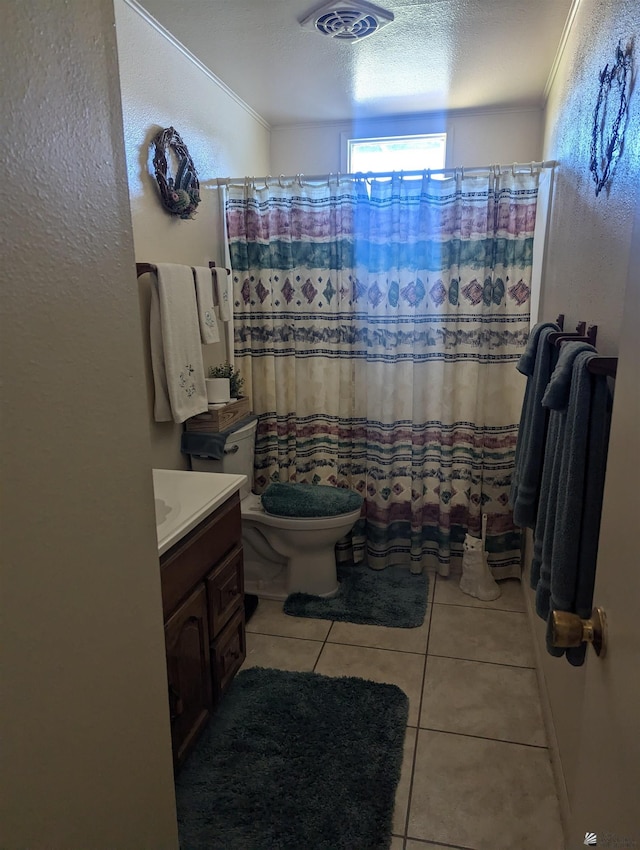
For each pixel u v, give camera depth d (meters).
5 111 0.51
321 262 2.78
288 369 2.88
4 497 0.52
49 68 0.57
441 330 2.72
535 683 2.06
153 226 2.18
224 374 2.66
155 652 0.81
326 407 2.91
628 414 0.71
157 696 0.82
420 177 2.60
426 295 2.70
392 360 2.76
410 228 2.65
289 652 2.26
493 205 2.55
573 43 1.93
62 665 0.61
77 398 0.62
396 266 2.68
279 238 2.76
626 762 0.63
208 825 1.50
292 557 2.65
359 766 1.68
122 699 0.73
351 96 2.79
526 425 1.86
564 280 1.94
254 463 2.91
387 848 1.44
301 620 2.50
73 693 0.63
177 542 1.58
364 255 2.73
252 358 2.88
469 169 2.53
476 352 2.69
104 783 0.69
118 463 0.70
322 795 1.58
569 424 1.19
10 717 0.53
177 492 1.86
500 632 2.40
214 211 2.68
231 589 1.98
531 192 2.52
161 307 2.07
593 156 1.51
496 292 2.63
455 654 2.24
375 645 2.30
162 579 1.49
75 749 0.63
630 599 0.65
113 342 0.69
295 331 2.84
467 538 2.77
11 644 0.53
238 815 1.53
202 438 2.42
